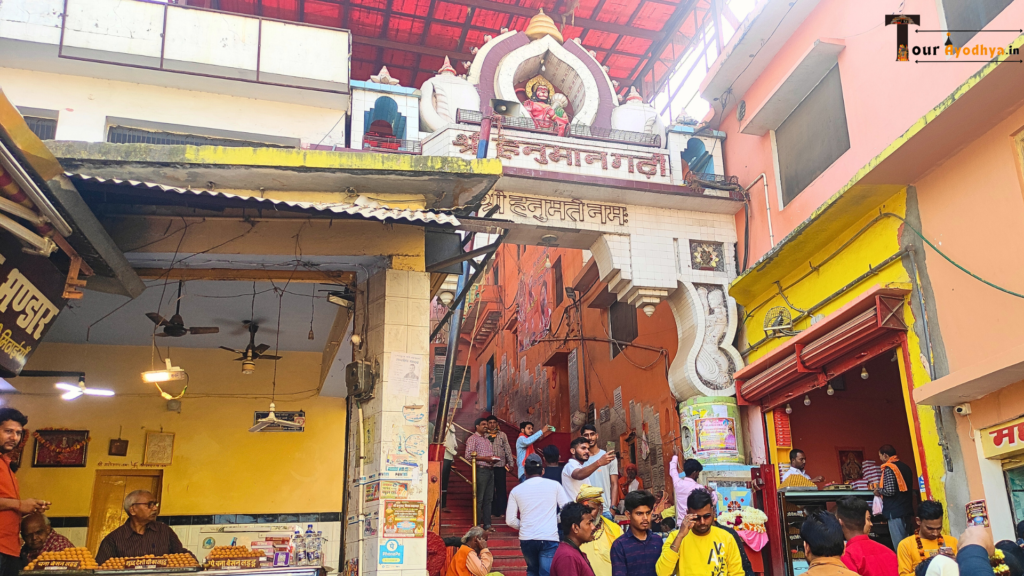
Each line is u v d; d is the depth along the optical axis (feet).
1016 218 24.36
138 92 37.60
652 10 61.57
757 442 37.32
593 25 62.80
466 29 63.00
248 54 38.60
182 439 34.19
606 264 39.99
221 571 18.60
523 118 40.37
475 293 71.82
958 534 25.43
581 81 44.21
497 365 86.94
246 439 35.12
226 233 23.39
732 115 43.16
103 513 32.63
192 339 34.37
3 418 17.20
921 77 29.35
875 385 42.22
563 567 18.21
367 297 25.04
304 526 34.60
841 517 18.80
